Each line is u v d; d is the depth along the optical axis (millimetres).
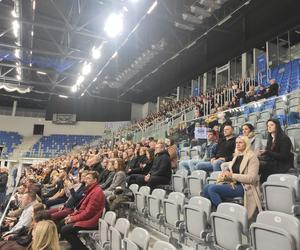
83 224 4574
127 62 18203
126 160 8430
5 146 26672
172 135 10836
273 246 2492
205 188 4148
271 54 14758
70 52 15016
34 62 16688
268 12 14328
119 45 14164
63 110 28062
